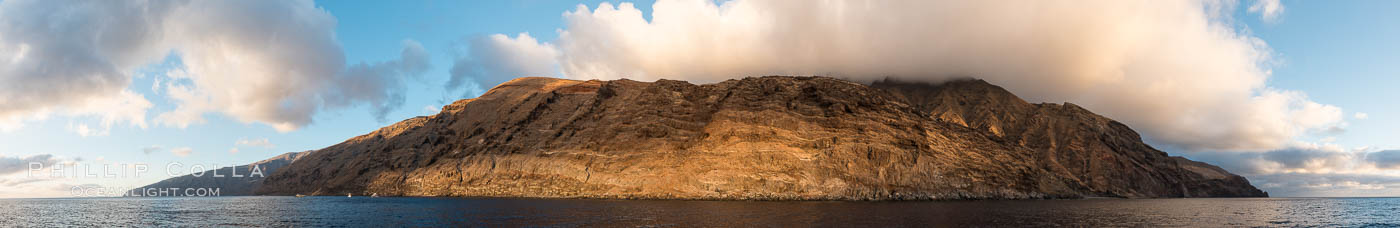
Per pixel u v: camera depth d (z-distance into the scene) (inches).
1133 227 3068.4
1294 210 4968.0
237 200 6486.2
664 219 3233.3
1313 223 3592.5
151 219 3587.6
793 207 4284.0
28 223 3440.0
